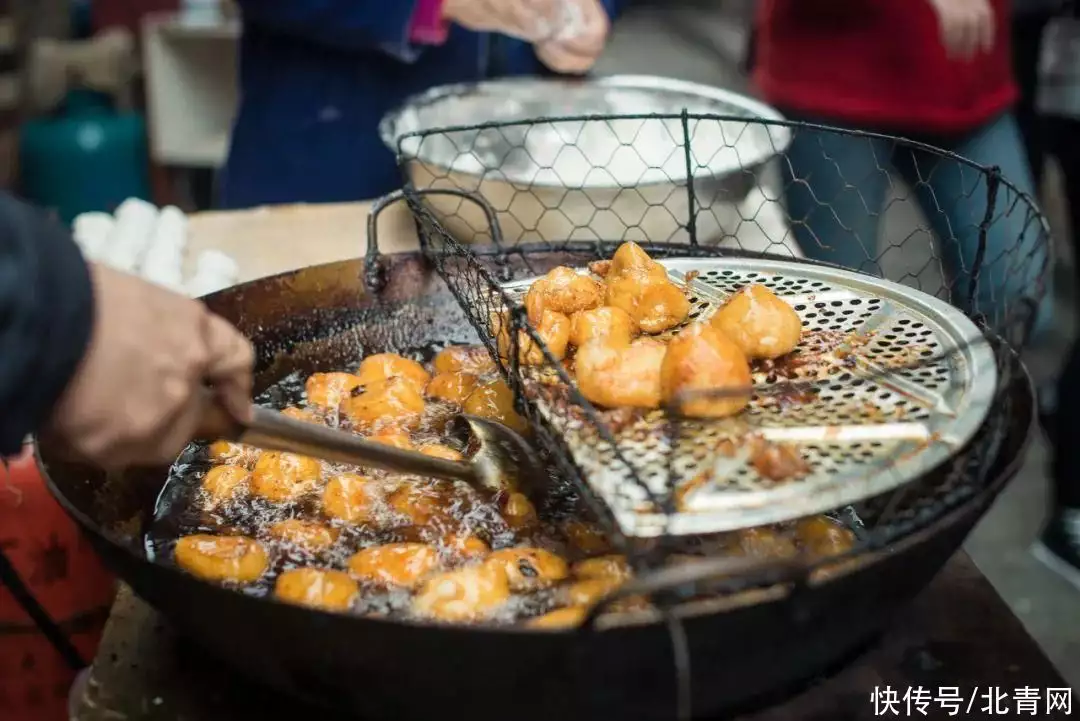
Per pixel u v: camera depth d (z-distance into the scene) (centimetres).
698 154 147
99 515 88
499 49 200
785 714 81
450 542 85
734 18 689
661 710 75
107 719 82
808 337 89
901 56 169
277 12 167
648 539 77
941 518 75
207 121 290
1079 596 186
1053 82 206
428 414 103
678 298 94
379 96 188
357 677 74
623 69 555
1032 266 173
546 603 79
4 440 70
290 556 86
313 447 80
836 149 180
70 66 302
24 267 67
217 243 153
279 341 114
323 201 196
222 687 85
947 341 86
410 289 119
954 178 176
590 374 82
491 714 75
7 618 116
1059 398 191
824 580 71
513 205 127
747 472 74
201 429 76
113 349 70
